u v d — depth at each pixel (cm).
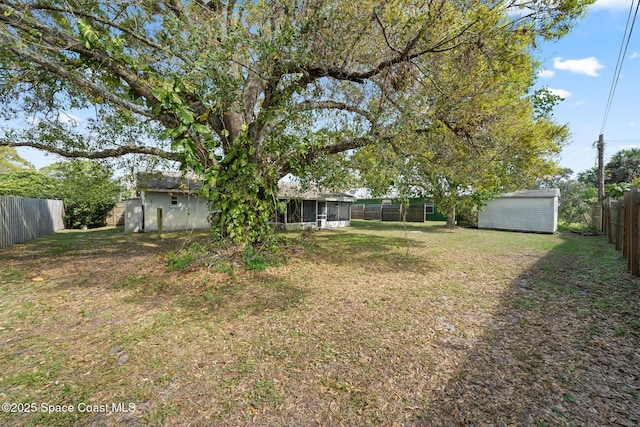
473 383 234
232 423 195
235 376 247
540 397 216
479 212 1653
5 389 230
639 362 260
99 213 1719
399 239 1129
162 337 316
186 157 453
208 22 480
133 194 1762
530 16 477
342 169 683
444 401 214
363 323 350
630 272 564
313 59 515
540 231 1432
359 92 641
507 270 620
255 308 398
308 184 770
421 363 263
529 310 391
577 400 212
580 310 388
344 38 507
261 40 471
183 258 627
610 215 1034
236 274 552
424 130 608
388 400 216
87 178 922
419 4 486
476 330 331
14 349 292
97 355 281
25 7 414
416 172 646
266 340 308
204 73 436
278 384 236
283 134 642
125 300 430
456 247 950
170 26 423
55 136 745
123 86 475
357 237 1226
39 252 839
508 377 241
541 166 1029
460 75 555
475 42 507
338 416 201
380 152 590
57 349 293
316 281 526
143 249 889
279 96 552
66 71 427
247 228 622
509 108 746
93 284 509
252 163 588
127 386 235
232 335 320
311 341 306
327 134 740
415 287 496
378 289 484
